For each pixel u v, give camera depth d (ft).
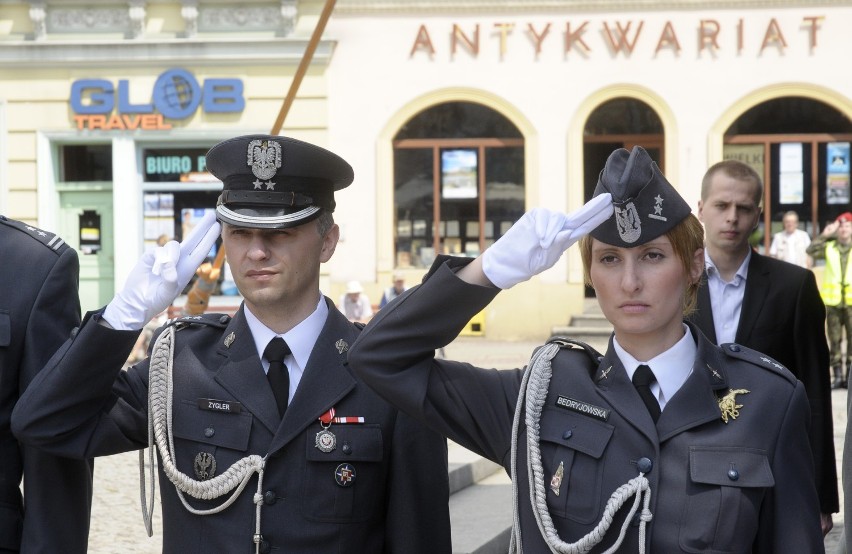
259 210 9.97
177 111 54.24
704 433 8.66
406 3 54.54
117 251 54.65
